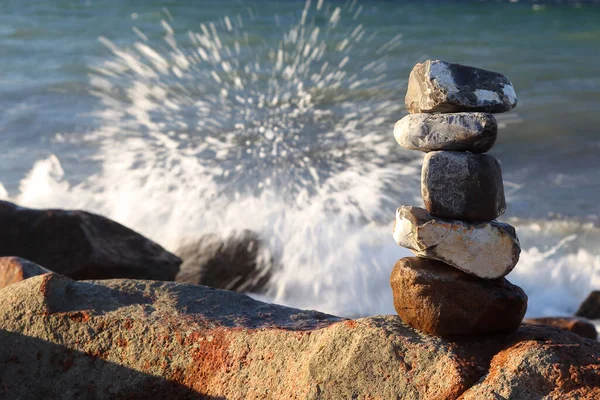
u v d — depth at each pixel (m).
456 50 17.27
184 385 2.46
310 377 2.25
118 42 17.67
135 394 2.48
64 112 11.35
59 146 9.47
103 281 2.78
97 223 4.84
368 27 19.56
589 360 2.09
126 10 22.83
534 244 6.68
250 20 19.59
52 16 22.22
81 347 2.56
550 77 14.48
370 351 2.22
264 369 2.37
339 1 24.31
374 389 2.18
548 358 2.07
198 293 2.73
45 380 2.55
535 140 10.20
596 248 6.57
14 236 4.61
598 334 4.79
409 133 2.26
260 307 2.67
